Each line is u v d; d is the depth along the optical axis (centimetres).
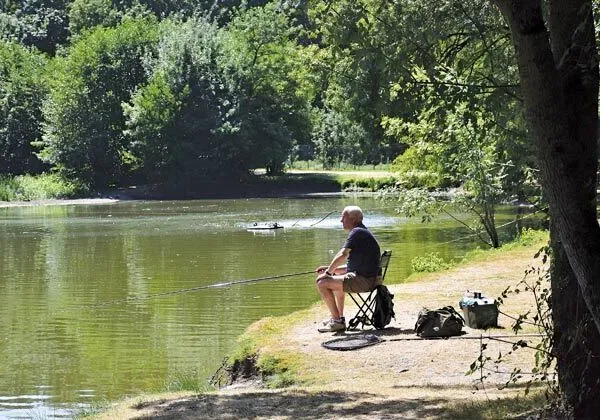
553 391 916
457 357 1312
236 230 4594
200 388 1408
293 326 1581
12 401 1445
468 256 2773
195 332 1961
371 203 6419
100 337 1942
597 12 968
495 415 938
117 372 1623
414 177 3169
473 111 1077
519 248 2780
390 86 1145
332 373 1274
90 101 8406
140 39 8738
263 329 1586
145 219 5462
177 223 5103
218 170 8106
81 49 8588
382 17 1166
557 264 868
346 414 1002
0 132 8862
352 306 1753
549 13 793
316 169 9650
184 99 8075
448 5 1179
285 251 3606
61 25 12275
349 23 1144
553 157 678
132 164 8306
